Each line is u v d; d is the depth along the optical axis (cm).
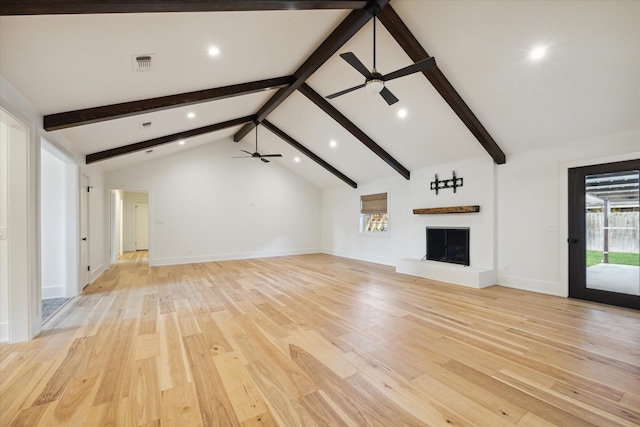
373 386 200
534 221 448
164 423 164
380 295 431
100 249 605
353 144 634
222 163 793
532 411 174
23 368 224
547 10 267
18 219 275
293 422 165
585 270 399
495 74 350
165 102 370
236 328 305
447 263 557
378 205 751
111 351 253
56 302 397
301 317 338
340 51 387
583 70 310
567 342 268
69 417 169
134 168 686
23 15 177
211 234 775
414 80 403
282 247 886
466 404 181
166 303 395
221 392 194
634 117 341
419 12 307
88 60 248
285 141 723
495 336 282
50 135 337
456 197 549
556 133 402
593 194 392
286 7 228
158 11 195
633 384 201
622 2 246
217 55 309
